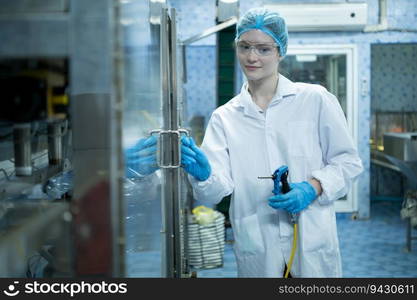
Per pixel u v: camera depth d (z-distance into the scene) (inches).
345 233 233.1
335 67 253.1
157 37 61.4
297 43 248.4
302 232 79.7
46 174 49.4
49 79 37.4
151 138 54.9
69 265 38.5
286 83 82.7
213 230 183.9
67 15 31.9
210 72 237.9
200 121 239.0
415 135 202.7
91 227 32.7
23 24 32.1
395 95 312.3
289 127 81.7
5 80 37.1
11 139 48.4
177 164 67.9
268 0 243.6
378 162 285.4
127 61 33.7
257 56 78.1
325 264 81.5
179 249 70.9
